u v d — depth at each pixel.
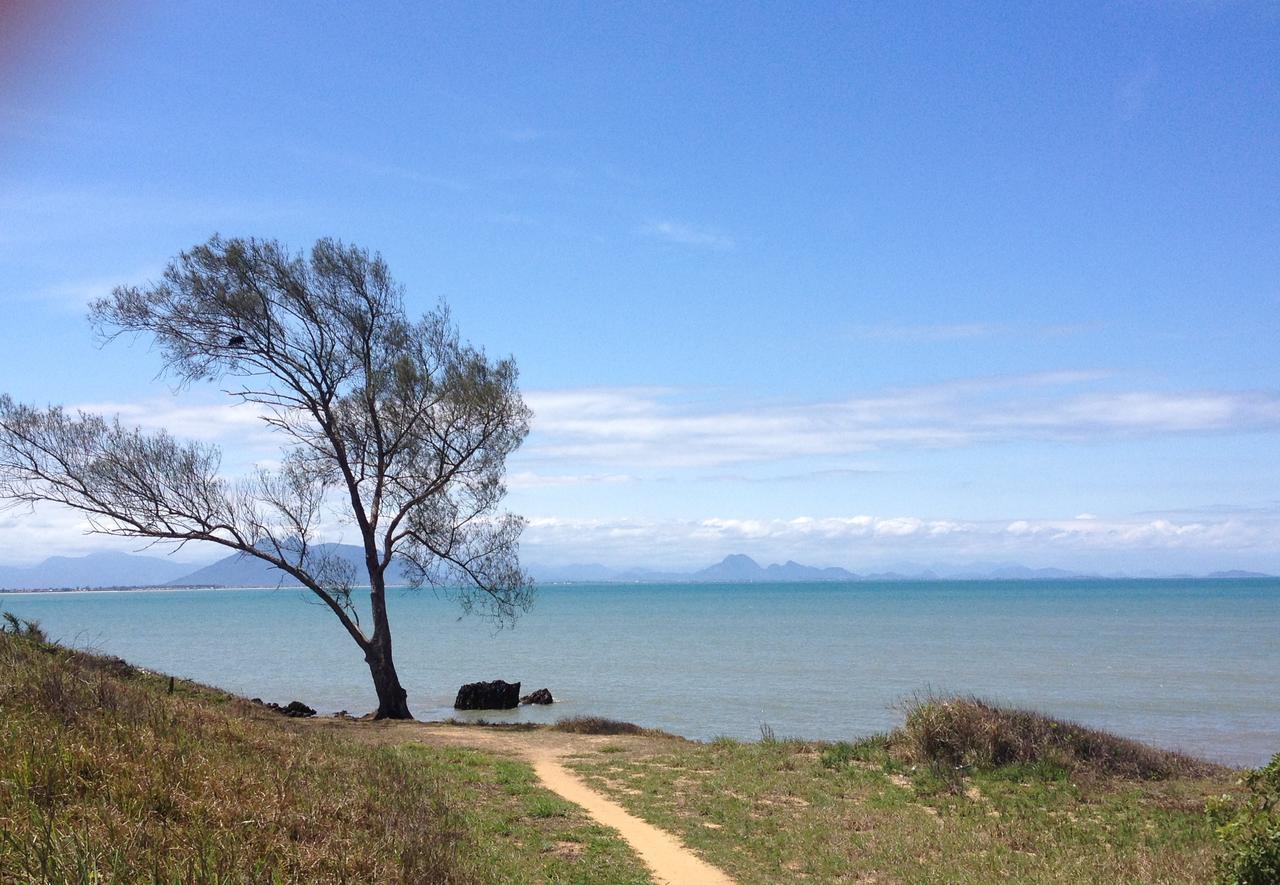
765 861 11.64
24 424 23.52
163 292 25.30
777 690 40.31
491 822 12.45
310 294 26.38
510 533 28.25
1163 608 134.50
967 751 17.73
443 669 51.78
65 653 14.22
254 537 26.22
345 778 11.04
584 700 38.28
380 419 27.14
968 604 158.50
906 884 10.73
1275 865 8.65
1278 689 39.66
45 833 6.21
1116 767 17.44
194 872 6.23
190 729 10.46
